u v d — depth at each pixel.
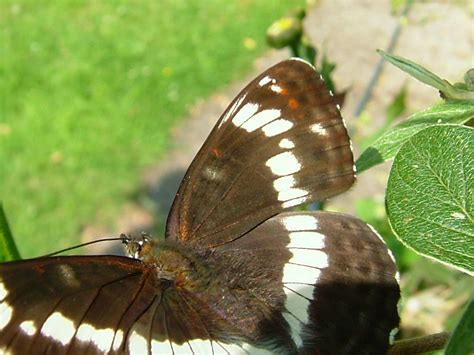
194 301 0.09
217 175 0.10
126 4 0.45
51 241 0.32
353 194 0.28
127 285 0.09
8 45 0.42
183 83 0.39
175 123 0.37
